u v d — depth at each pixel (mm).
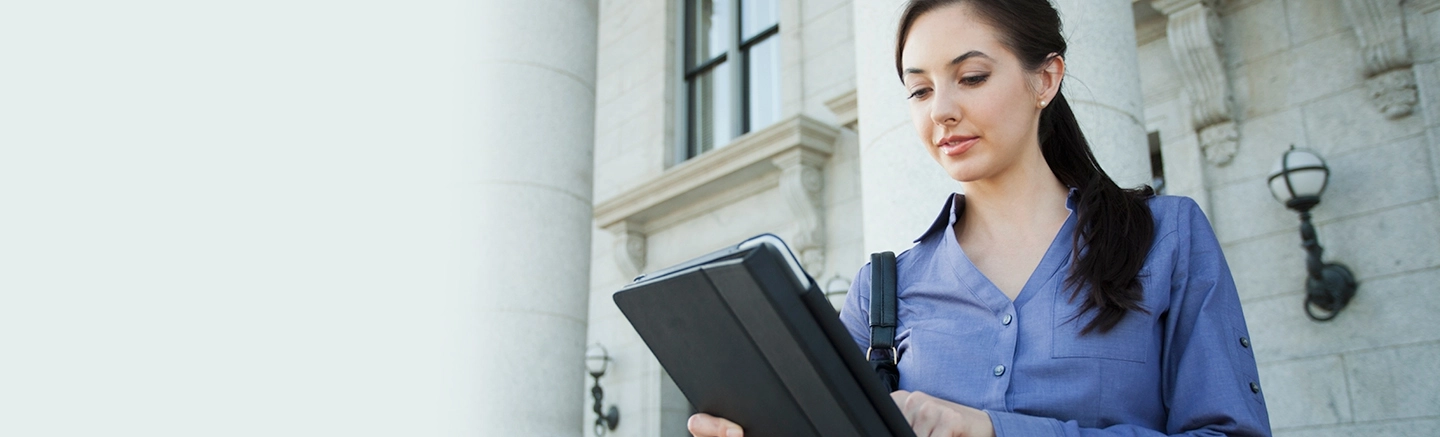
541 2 5750
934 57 1374
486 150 5359
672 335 1225
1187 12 5855
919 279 1494
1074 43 3168
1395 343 5008
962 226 1532
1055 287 1334
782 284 1026
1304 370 5301
